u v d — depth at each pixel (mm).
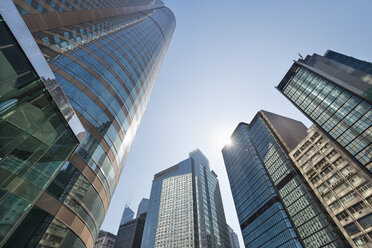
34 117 10938
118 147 27953
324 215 69312
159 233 148875
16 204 9320
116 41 42594
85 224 19672
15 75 9734
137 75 40906
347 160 61031
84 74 27406
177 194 174375
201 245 131250
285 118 137375
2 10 9336
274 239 90625
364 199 52875
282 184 97812
